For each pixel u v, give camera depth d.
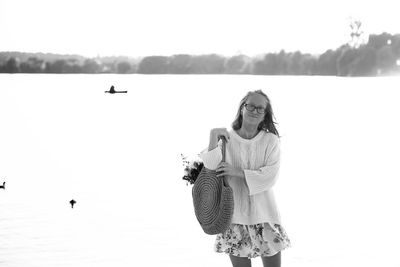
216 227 4.37
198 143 19.66
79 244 7.30
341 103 42.94
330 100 46.56
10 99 51.47
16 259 6.68
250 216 4.50
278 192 10.78
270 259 4.55
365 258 6.68
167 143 19.69
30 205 9.63
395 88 70.12
